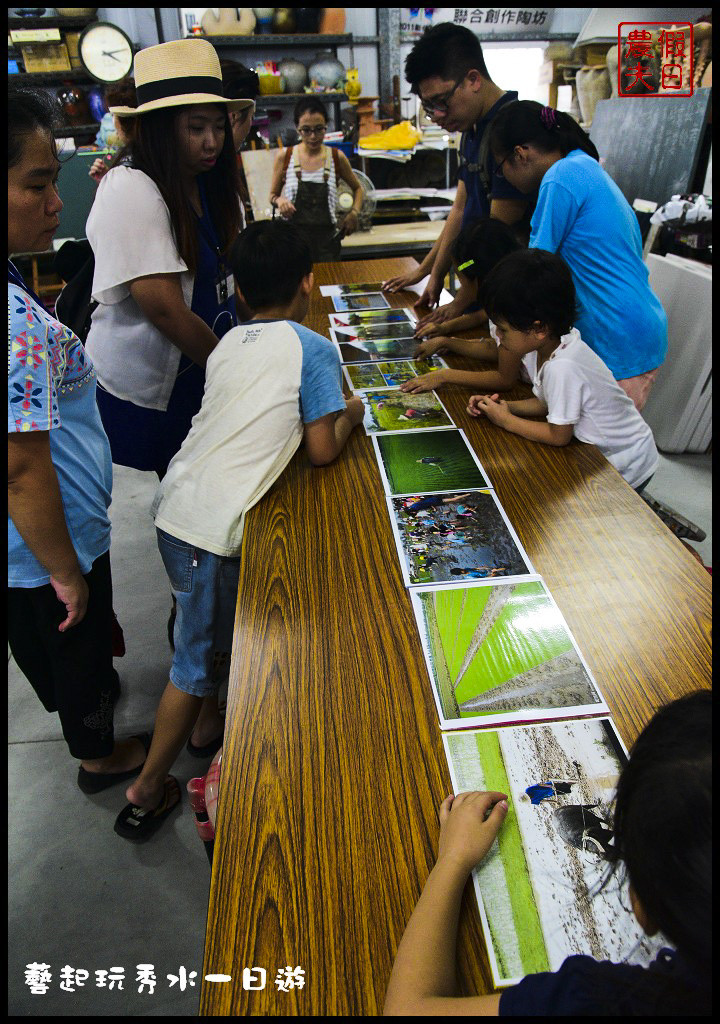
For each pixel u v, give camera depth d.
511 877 0.69
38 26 4.83
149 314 1.73
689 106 3.66
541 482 1.36
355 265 2.97
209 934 0.66
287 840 0.74
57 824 1.74
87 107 4.95
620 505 1.27
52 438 1.28
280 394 1.37
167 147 1.62
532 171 1.91
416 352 1.98
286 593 1.10
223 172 1.90
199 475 1.39
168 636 2.27
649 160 4.04
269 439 1.37
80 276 2.03
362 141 5.21
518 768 0.80
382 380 1.83
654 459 1.64
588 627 1.00
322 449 1.42
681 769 0.44
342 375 1.87
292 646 0.99
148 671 2.19
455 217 2.38
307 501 1.34
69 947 1.47
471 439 1.53
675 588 1.06
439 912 0.64
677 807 0.43
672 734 0.46
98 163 2.99
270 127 5.62
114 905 1.55
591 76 4.88
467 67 1.99
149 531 2.91
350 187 3.96
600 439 1.53
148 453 2.02
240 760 0.83
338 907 0.68
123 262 1.64
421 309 2.38
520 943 0.64
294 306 1.51
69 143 4.94
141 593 2.54
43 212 1.14
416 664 0.95
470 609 1.04
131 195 1.61
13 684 2.17
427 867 0.71
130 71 4.83
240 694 0.92
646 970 0.50
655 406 3.30
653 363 2.05
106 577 1.49
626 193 4.32
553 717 0.86
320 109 3.64
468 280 2.07
